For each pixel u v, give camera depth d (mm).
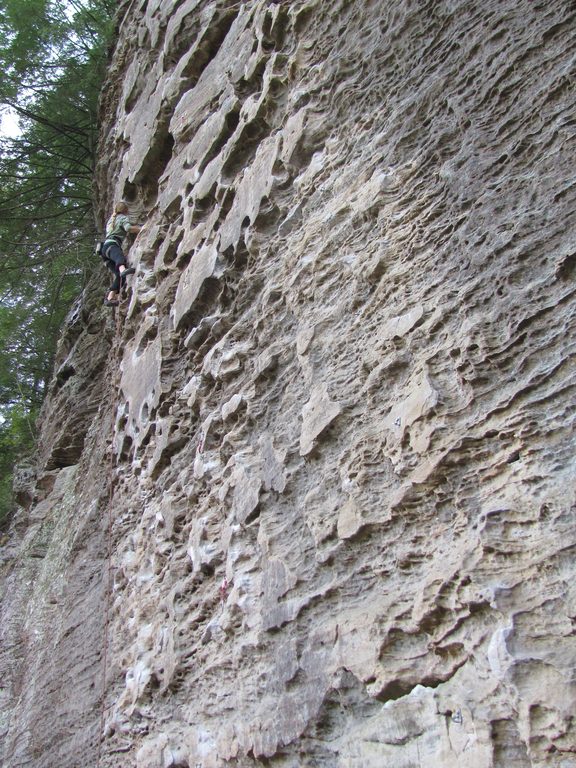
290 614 3422
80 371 11773
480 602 2566
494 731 2373
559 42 3295
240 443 4500
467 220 3361
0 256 14539
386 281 3697
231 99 6090
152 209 8008
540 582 2459
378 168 4148
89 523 8281
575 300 2752
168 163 7707
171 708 4500
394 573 3045
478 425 2867
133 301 7305
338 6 5074
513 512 2611
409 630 2809
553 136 3121
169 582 4984
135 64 9602
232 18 7312
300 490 3764
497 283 3059
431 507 2973
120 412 7176
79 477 9820
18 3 13586
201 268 5699
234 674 3834
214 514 4574
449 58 3916
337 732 3029
